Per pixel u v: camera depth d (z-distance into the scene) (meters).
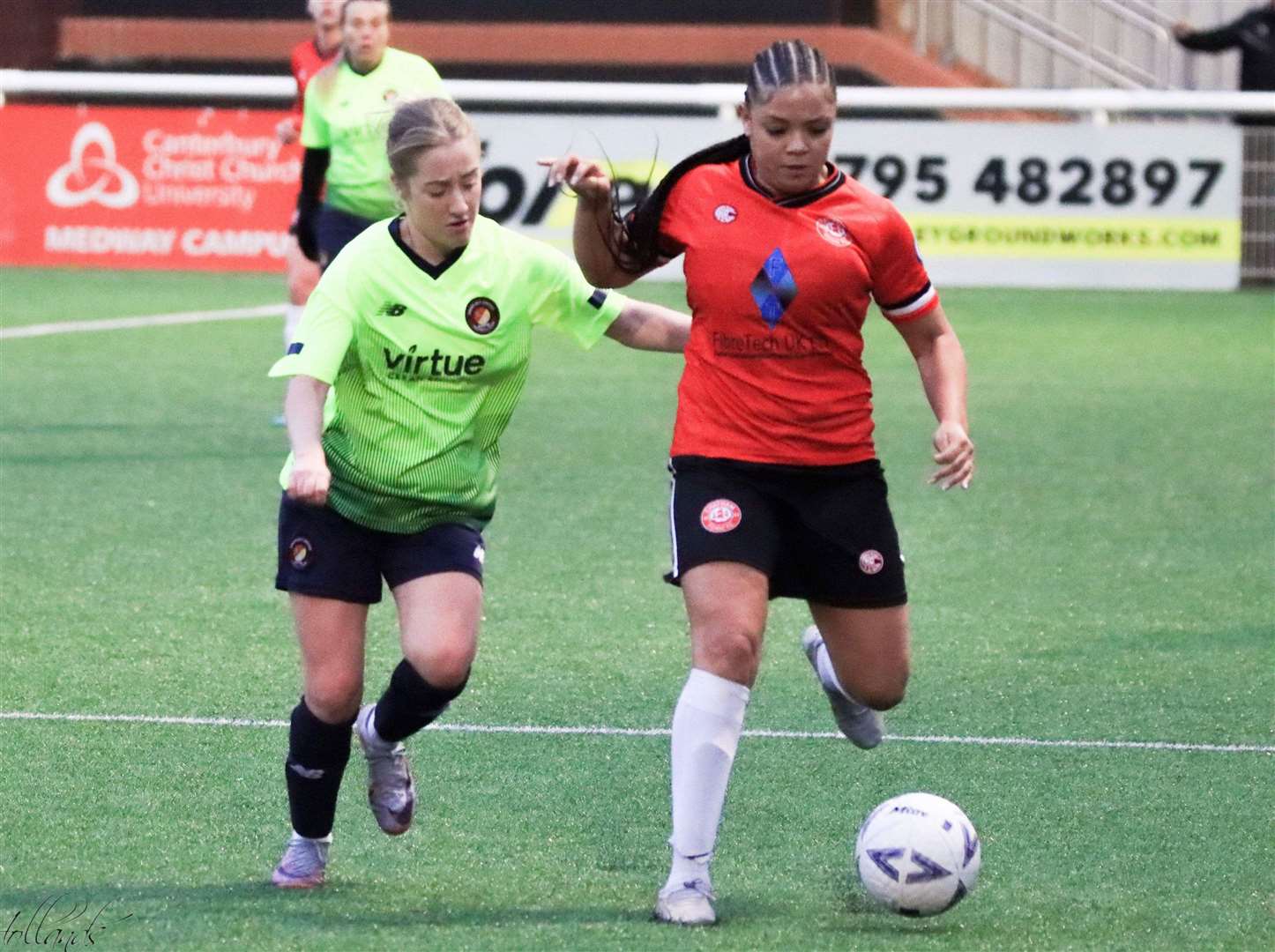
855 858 13.67
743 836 15.24
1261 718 18.84
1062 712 19.00
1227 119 59.75
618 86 54.84
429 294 13.37
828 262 13.63
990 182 56.34
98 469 31.34
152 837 14.95
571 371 43.88
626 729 18.28
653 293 53.50
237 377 41.25
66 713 18.41
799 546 13.98
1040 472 32.59
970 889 13.19
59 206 57.34
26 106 57.19
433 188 12.97
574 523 28.00
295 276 34.47
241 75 63.97
